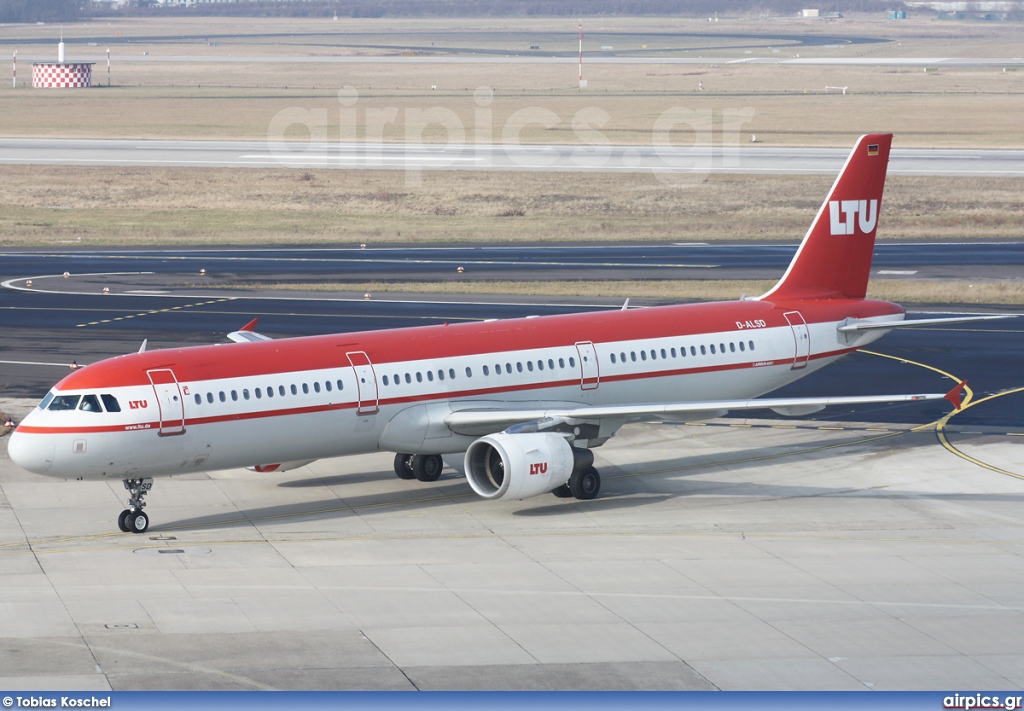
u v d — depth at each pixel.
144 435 85.31
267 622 70.38
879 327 115.81
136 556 82.62
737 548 85.31
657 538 87.69
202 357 89.69
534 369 100.38
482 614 72.00
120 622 70.06
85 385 85.75
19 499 96.00
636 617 71.69
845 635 69.19
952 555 84.12
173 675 62.53
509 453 90.38
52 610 71.81
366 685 61.56
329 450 94.12
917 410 127.50
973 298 189.62
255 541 86.31
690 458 111.25
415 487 101.88
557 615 71.94
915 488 101.50
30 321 169.75
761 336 111.31
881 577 79.25
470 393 97.62
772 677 63.25
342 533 88.50
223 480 103.06
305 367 91.94
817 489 101.31
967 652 66.94
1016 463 108.75
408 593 75.56
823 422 123.44
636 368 104.69
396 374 94.81
